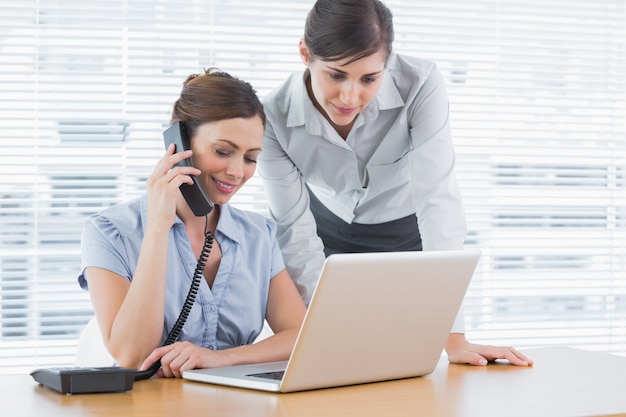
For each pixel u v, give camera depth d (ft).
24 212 10.16
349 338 4.77
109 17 10.32
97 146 10.34
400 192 8.23
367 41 6.20
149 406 4.25
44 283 10.21
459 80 11.41
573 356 6.27
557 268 11.89
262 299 6.73
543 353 6.43
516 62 11.59
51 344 10.25
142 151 10.46
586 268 11.99
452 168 7.52
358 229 8.55
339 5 6.24
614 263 12.10
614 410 4.29
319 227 8.67
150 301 5.84
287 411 4.17
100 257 6.24
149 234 5.92
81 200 10.29
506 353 5.93
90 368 4.75
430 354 5.32
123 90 10.39
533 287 11.75
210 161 6.12
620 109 12.02
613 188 12.06
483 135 11.53
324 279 4.49
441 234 7.32
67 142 10.28
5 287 10.16
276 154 7.70
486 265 11.61
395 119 7.64
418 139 7.55
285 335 6.20
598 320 12.01
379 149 7.77
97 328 6.70
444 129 7.55
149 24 10.44
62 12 10.23
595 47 11.89
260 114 6.29
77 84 10.28
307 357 4.62
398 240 8.61
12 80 10.11
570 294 11.92
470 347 6.05
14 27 10.11
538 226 11.81
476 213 11.54
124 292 6.18
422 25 11.23
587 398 4.62
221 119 6.07
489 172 11.57
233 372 5.13
